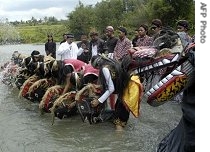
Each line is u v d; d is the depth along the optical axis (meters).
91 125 6.27
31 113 7.30
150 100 2.75
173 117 6.61
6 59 22.20
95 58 6.16
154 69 3.68
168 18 35.03
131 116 6.79
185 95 2.21
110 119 6.20
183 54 2.57
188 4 33.56
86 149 5.03
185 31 8.04
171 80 2.59
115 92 5.93
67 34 9.80
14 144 5.32
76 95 6.22
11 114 7.23
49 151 4.98
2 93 9.66
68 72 6.71
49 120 6.72
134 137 5.52
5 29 62.22
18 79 8.98
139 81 5.68
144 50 4.13
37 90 7.64
